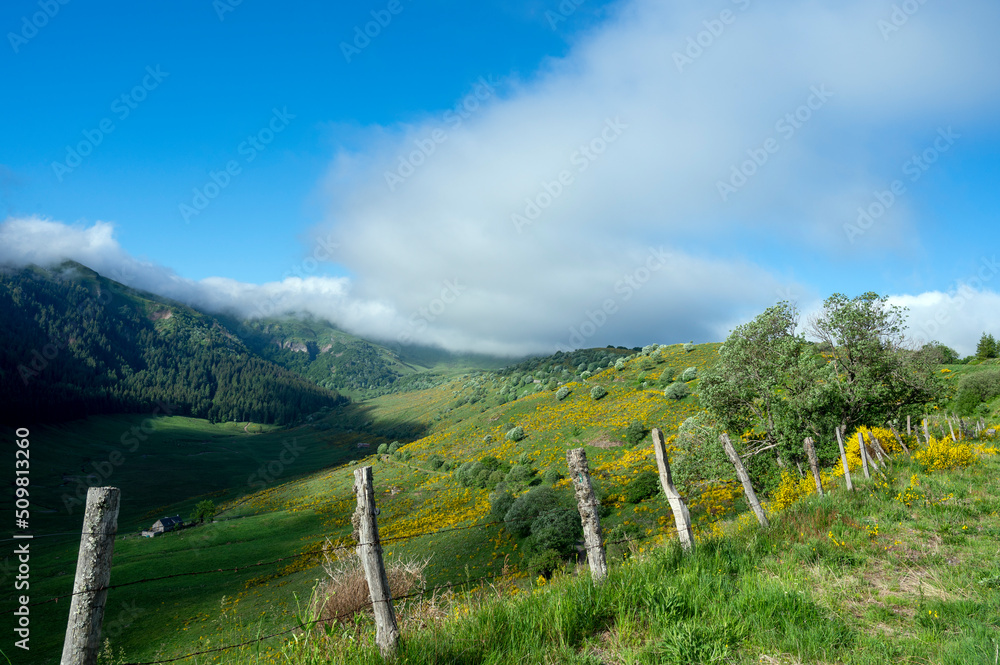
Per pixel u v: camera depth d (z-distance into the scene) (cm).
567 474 5166
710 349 8900
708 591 543
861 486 1146
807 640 436
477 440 8881
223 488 12450
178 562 5181
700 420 2892
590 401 8231
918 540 745
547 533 2906
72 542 6962
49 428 16475
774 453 2566
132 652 2656
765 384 2455
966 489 1021
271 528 6606
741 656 424
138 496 11394
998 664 376
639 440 5638
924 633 453
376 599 461
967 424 2795
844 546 716
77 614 355
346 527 6203
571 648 444
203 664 513
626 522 3131
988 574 589
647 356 9925
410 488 7394
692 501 2756
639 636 468
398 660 426
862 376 2389
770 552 718
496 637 463
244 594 3797
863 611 518
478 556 3244
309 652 477
